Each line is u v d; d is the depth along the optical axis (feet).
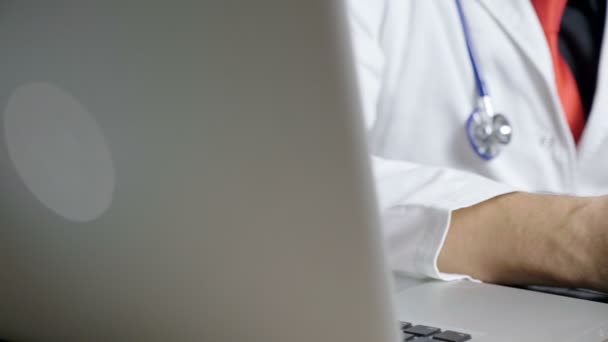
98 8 1.44
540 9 4.57
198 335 1.63
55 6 1.51
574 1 4.57
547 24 4.52
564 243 2.64
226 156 1.38
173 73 1.38
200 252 1.51
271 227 1.38
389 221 2.97
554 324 2.03
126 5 1.40
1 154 1.77
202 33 1.32
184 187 1.46
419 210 2.94
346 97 1.23
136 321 1.75
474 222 2.89
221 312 1.55
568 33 4.52
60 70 1.56
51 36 1.55
